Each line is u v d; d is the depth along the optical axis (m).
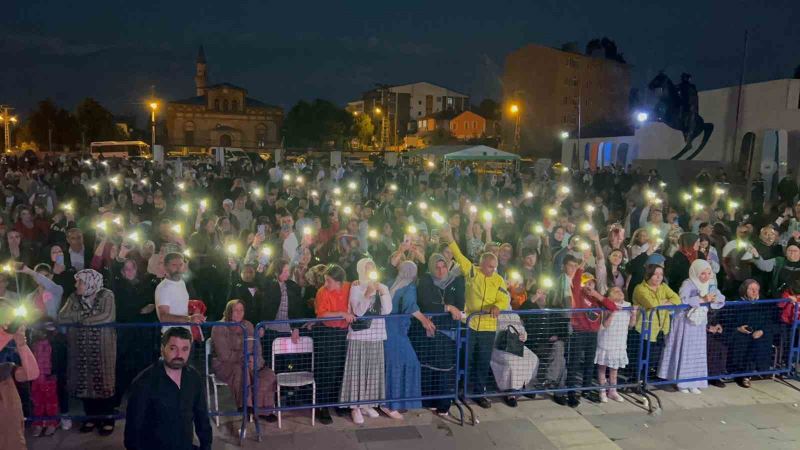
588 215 12.66
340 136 91.25
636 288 7.46
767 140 23.28
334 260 8.98
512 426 6.35
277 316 6.82
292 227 10.19
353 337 6.37
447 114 99.19
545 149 63.56
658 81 32.56
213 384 6.65
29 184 16.45
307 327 6.60
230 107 92.19
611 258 8.25
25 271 6.25
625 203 19.47
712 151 29.08
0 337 4.40
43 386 5.81
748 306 7.68
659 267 7.26
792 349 7.79
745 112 27.22
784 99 25.31
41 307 6.10
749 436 6.25
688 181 27.06
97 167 23.72
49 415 5.86
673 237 9.14
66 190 16.12
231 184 18.00
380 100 105.06
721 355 7.61
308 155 60.12
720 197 18.33
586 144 38.38
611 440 6.09
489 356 6.77
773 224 11.84
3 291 5.77
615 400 7.09
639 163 29.56
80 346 5.82
